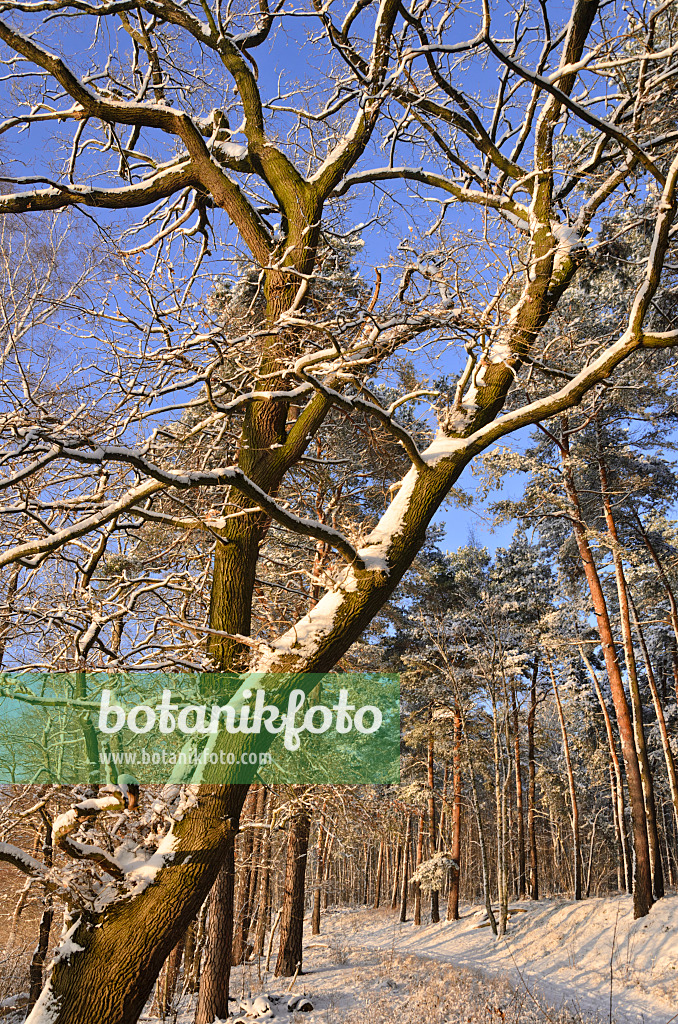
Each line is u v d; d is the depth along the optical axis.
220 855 3.92
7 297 7.12
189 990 14.64
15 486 5.26
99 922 3.77
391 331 5.18
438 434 4.93
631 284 11.88
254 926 18.53
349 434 9.04
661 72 5.51
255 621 8.42
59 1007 3.54
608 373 4.43
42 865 3.91
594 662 30.89
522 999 11.96
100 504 5.54
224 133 6.48
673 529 19.98
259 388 5.69
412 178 6.57
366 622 4.42
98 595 6.13
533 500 18.67
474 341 4.82
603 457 18.94
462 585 26.55
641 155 4.34
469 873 37.75
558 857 37.50
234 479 4.13
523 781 36.62
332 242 6.82
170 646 5.16
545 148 5.65
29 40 5.47
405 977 15.41
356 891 44.12
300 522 4.20
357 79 6.32
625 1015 11.84
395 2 5.52
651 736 27.59
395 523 4.57
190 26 6.20
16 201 5.52
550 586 28.83
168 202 7.19
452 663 25.55
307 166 7.44
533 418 4.55
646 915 17.14
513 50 6.79
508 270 5.25
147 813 4.21
